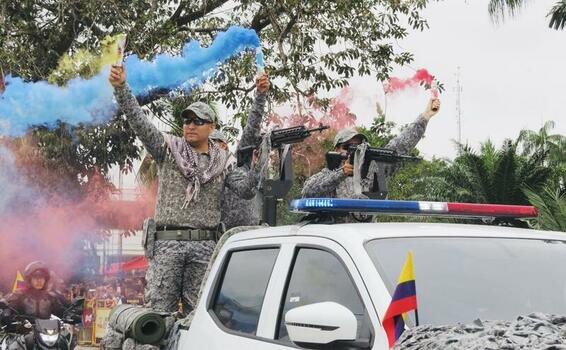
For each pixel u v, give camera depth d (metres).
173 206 6.41
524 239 4.22
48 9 16.44
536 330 2.82
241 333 4.61
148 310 5.46
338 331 3.43
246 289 4.76
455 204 4.69
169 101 16.47
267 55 18.03
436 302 3.70
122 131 16.17
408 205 4.57
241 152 6.56
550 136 33.91
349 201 4.41
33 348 8.88
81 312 9.53
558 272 4.00
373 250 3.92
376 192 6.46
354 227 4.21
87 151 16.33
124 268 29.97
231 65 16.44
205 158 6.47
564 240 4.29
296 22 17.59
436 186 24.19
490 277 3.88
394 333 3.42
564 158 33.50
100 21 16.17
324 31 17.61
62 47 16.58
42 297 9.16
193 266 6.41
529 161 23.67
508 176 23.11
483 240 4.12
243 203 6.88
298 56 17.44
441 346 2.85
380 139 14.25
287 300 4.32
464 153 23.70
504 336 2.80
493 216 4.81
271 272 4.54
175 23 17.30
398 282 3.59
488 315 3.69
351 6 17.17
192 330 5.09
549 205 19.34
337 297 3.92
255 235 4.91
